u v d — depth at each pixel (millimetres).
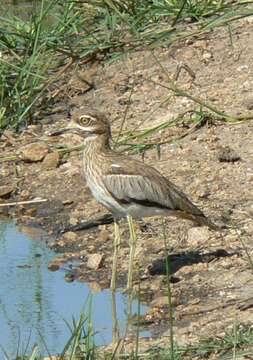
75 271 12703
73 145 16109
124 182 12078
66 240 13570
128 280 12016
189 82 16922
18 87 17234
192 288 11852
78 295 12102
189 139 15477
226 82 16766
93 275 12562
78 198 14680
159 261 12547
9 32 17891
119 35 18078
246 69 17016
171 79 17016
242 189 14031
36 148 15859
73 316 11039
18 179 15414
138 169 12148
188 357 10000
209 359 9922
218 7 18188
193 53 17688
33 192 15039
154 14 18250
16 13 21109
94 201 14508
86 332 11055
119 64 17969
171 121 15805
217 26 17875
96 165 12289
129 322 11156
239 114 15750
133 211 12133
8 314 11688
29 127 16891
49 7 17797
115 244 12203
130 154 15328
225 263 12266
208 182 14289
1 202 14859
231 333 10297
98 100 17375
